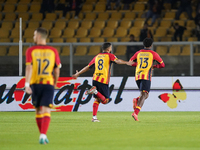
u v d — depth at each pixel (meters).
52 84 19.88
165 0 79.75
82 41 67.75
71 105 43.53
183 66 49.84
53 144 19.84
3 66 50.69
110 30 72.25
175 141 20.83
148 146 19.08
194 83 43.41
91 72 49.97
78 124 30.14
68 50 50.09
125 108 43.59
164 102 43.53
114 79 43.78
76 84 43.62
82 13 78.88
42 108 19.95
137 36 71.00
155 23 74.50
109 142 20.52
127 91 43.69
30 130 26.45
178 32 66.69
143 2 80.81
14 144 19.95
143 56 31.97
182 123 30.95
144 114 40.16
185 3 74.94
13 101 43.72
